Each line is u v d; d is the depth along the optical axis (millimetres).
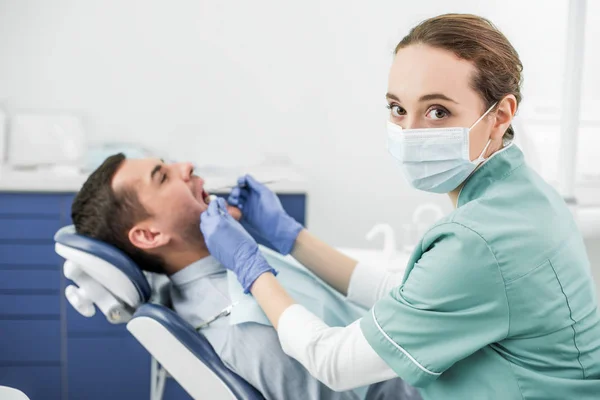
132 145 2877
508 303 916
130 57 2828
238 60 2883
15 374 2420
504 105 988
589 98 2633
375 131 2990
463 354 926
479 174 1022
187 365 1188
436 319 925
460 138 976
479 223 935
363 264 1418
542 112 2480
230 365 1209
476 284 911
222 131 2934
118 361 2422
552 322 934
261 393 1231
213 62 2873
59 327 2408
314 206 3041
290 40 2887
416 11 2910
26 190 2352
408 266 1019
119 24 2799
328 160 3002
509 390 949
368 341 966
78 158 2764
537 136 2375
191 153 2924
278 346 1218
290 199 2484
